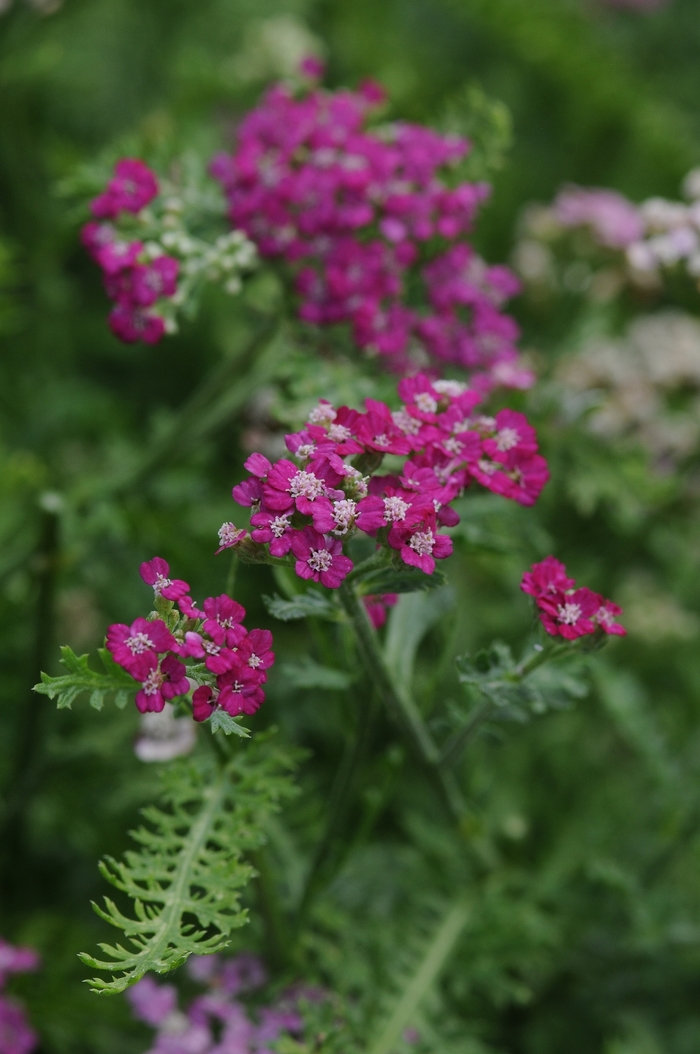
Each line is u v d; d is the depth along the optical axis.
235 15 1.01
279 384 0.59
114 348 0.91
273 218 0.59
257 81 0.88
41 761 0.62
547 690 0.51
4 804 0.63
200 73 0.84
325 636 0.53
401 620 0.54
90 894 0.65
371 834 0.66
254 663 0.46
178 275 0.58
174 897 0.49
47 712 0.61
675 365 0.74
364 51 0.99
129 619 0.71
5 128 0.85
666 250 0.64
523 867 0.62
